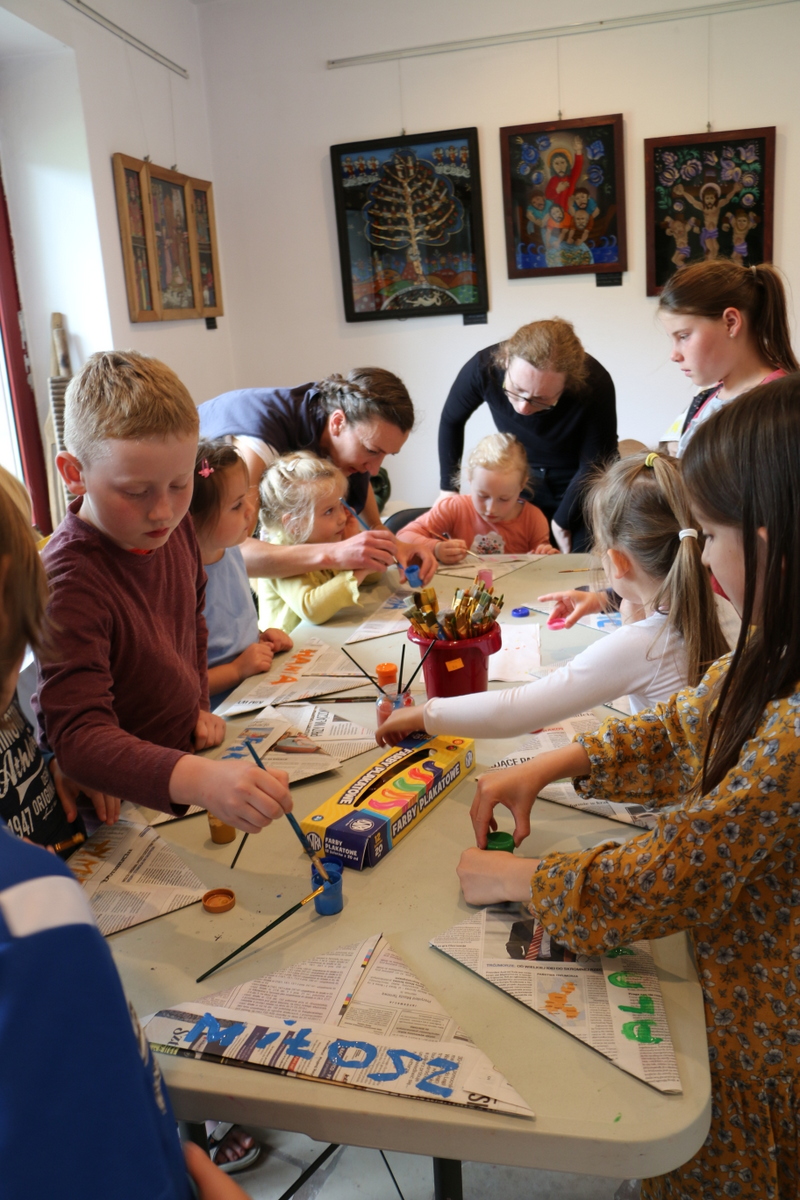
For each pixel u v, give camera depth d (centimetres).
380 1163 144
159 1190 47
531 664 151
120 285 304
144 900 92
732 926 80
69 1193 43
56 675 104
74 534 111
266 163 382
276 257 390
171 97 347
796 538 66
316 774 116
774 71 338
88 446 102
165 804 94
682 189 353
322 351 397
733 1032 79
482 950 82
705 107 346
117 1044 46
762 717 72
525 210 365
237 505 152
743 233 353
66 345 297
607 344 375
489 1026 74
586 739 101
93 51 288
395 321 388
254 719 135
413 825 105
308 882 95
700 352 196
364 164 371
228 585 169
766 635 69
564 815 105
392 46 362
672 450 286
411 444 401
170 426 101
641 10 341
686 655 112
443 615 134
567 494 261
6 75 282
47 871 47
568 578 203
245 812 89
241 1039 72
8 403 294
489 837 97
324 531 200
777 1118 79
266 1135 149
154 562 121
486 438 247
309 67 369
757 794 70
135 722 120
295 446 211
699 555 111
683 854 73
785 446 66
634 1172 63
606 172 355
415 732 123
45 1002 43
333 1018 74
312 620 181
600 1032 72
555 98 355
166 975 81
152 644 119
